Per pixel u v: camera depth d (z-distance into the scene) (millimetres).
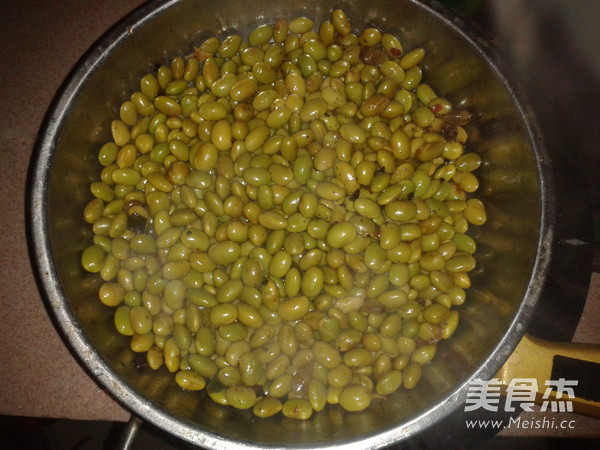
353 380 227
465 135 249
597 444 255
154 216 239
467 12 266
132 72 235
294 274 234
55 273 187
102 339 213
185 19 231
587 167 257
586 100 252
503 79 207
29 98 292
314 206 237
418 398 212
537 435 257
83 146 225
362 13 247
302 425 214
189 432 179
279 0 248
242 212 242
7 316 262
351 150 246
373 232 240
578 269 231
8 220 275
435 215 245
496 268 227
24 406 252
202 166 242
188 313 230
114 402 254
